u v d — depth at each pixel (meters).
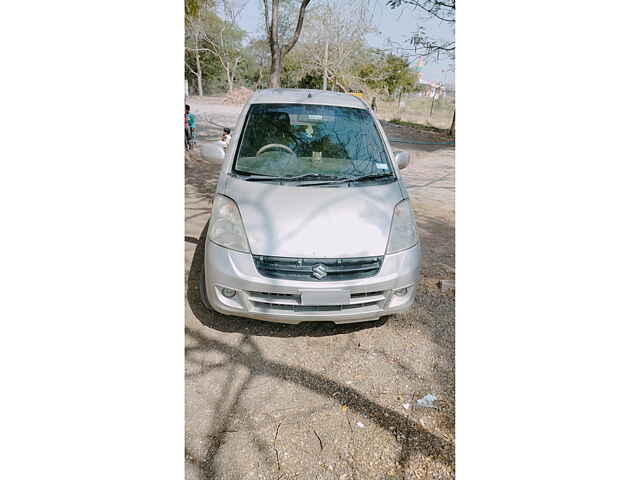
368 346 2.77
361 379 2.49
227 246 2.55
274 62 8.53
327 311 2.51
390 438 2.10
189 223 4.83
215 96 34.16
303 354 2.67
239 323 2.94
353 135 3.35
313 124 3.36
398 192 2.98
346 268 2.49
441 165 9.95
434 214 5.71
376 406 2.29
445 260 4.13
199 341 2.75
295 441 2.07
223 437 2.08
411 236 2.77
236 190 2.79
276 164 3.06
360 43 24.11
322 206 2.68
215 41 31.44
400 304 2.68
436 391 2.41
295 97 3.58
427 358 2.68
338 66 26.50
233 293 2.54
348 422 2.19
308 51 26.67
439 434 2.13
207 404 2.27
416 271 2.70
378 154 3.28
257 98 3.54
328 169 3.07
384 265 2.56
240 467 1.93
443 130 19.45
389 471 1.94
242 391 2.36
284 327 2.92
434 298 3.39
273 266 2.46
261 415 2.21
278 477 1.89
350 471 1.93
